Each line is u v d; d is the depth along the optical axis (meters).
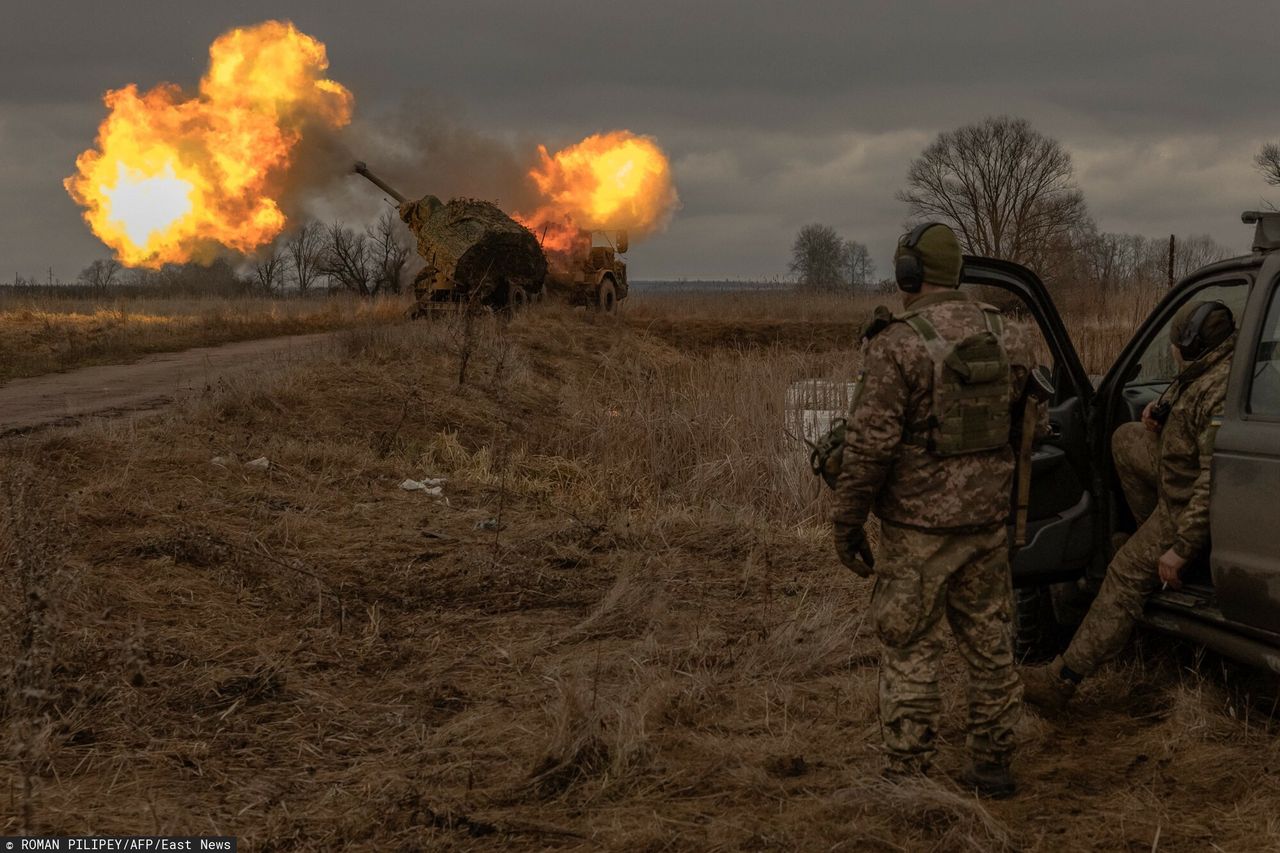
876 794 3.45
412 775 3.79
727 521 8.02
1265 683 4.45
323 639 5.30
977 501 3.46
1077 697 4.50
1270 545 3.65
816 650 4.96
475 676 4.88
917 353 3.38
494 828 3.38
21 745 3.65
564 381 17.38
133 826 3.37
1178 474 4.09
